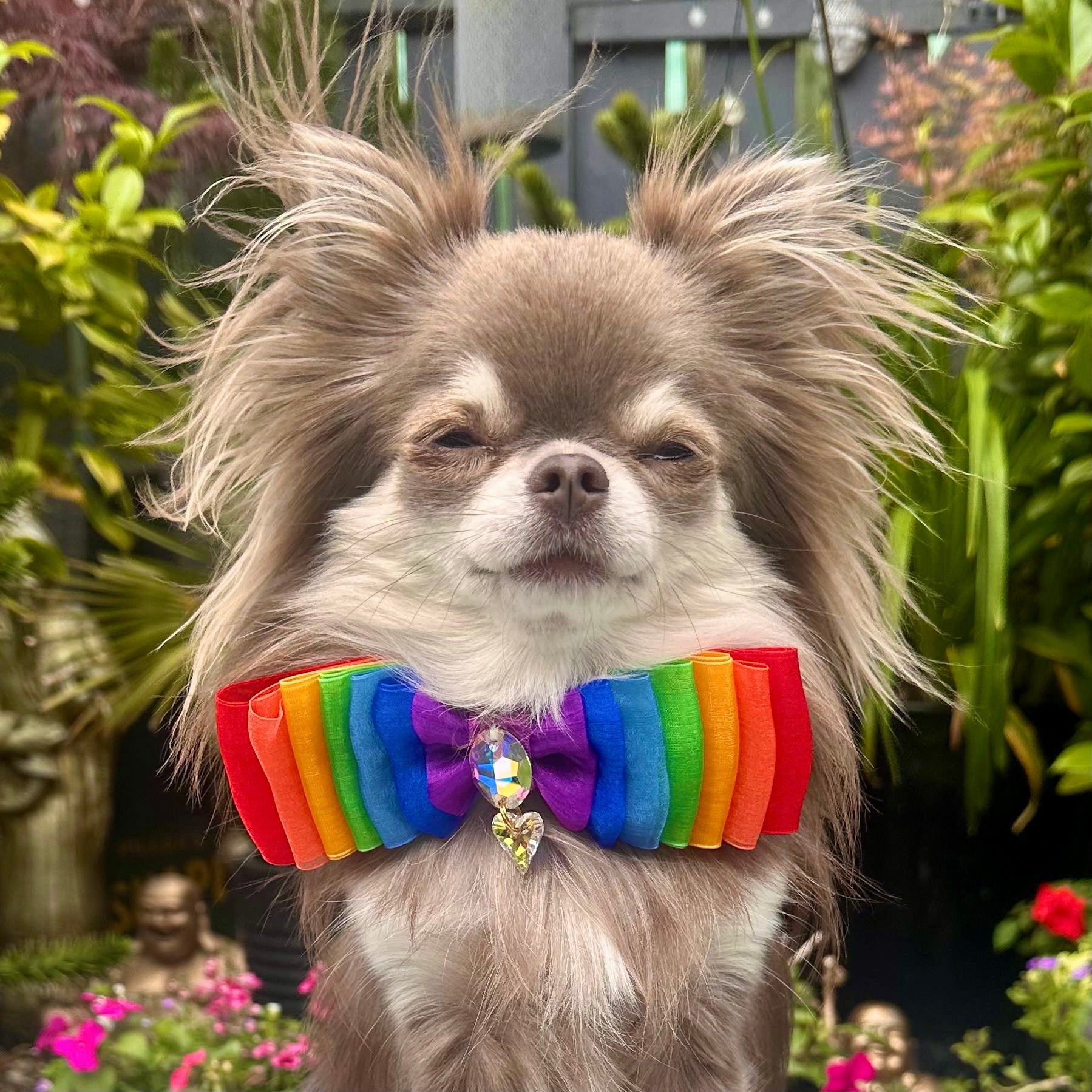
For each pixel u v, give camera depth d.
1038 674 0.50
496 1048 0.29
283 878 0.46
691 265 0.33
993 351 0.47
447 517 0.29
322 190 0.33
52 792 0.53
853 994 0.49
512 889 0.30
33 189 0.52
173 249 0.50
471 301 0.30
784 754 0.30
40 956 0.52
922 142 0.47
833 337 0.35
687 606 0.31
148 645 0.53
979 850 0.48
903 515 0.44
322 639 0.32
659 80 0.45
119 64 0.50
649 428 0.29
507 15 0.41
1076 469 0.45
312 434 0.32
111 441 0.53
